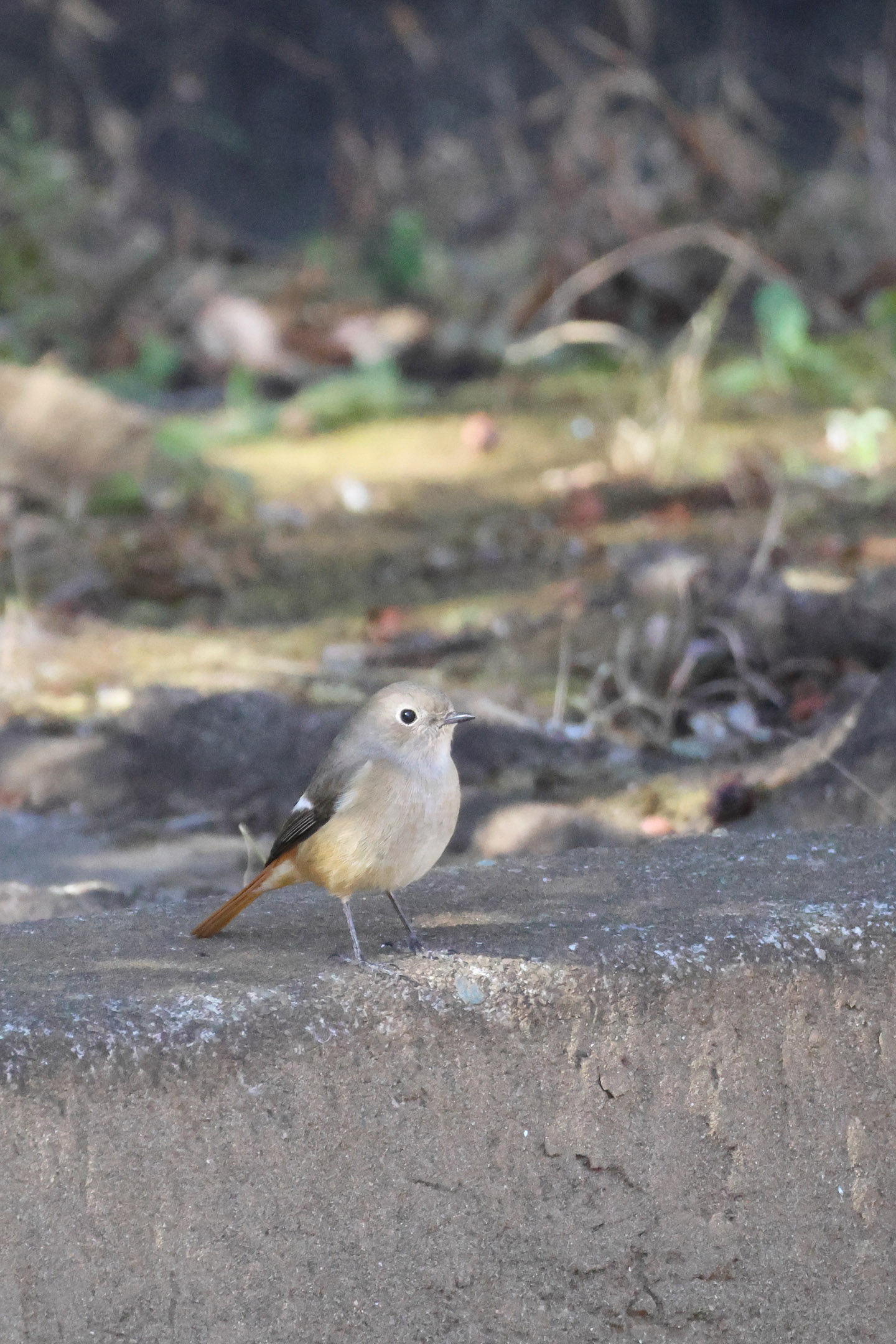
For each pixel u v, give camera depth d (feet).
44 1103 15.53
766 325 62.23
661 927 18.16
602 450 55.57
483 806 30.14
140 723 33.19
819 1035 17.99
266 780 31.83
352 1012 16.53
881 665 34.71
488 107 117.19
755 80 115.03
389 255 78.64
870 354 63.62
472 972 17.17
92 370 70.38
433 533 48.65
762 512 47.96
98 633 41.68
